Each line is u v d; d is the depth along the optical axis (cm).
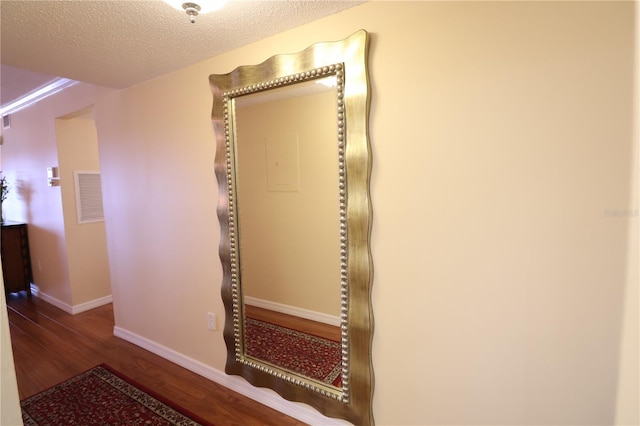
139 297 265
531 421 122
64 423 187
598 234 107
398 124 137
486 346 128
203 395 207
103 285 379
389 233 143
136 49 179
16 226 393
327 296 168
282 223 177
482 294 127
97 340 286
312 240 169
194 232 217
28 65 201
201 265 217
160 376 229
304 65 154
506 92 116
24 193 396
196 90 203
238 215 192
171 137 220
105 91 262
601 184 105
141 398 206
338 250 161
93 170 366
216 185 201
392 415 151
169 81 216
